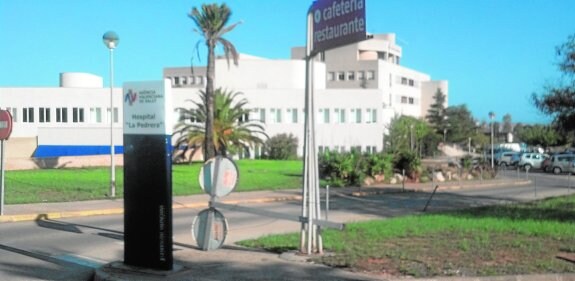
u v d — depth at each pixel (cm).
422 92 12888
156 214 843
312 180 945
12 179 2958
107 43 2345
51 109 7006
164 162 839
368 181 3316
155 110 841
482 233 1174
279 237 1162
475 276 765
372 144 7406
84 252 1073
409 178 3584
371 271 807
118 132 6322
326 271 812
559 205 1919
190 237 1234
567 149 8812
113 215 1761
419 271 796
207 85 4700
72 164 4403
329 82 10800
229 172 1013
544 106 2359
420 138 8500
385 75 10794
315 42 913
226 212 1862
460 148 11662
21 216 1605
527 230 1208
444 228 1257
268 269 834
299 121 7388
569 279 777
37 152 6169
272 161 5881
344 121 7462
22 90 6994
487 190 3158
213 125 5009
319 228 955
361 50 11231
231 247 1048
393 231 1208
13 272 898
